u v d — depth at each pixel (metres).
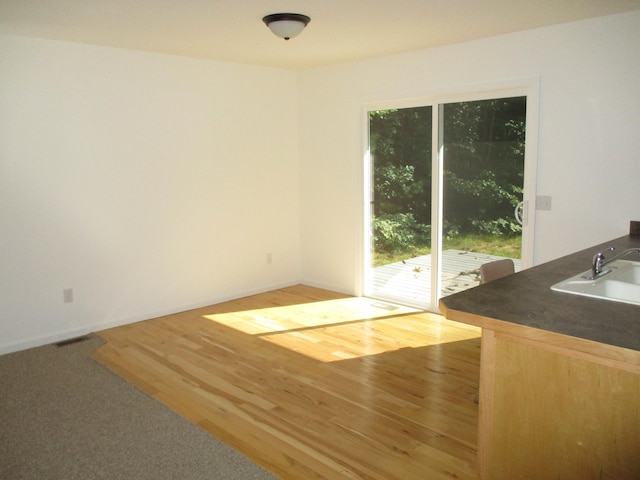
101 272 4.29
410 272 4.88
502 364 1.77
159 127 4.50
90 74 4.06
